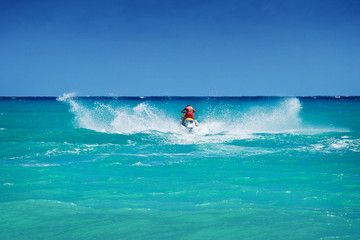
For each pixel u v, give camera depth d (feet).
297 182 20.20
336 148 34.17
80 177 21.98
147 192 18.16
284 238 10.37
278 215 13.38
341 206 15.06
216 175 22.48
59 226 12.19
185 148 35.58
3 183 20.07
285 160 27.76
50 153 31.78
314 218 12.87
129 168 25.08
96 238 10.82
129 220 12.87
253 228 11.54
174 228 11.74
